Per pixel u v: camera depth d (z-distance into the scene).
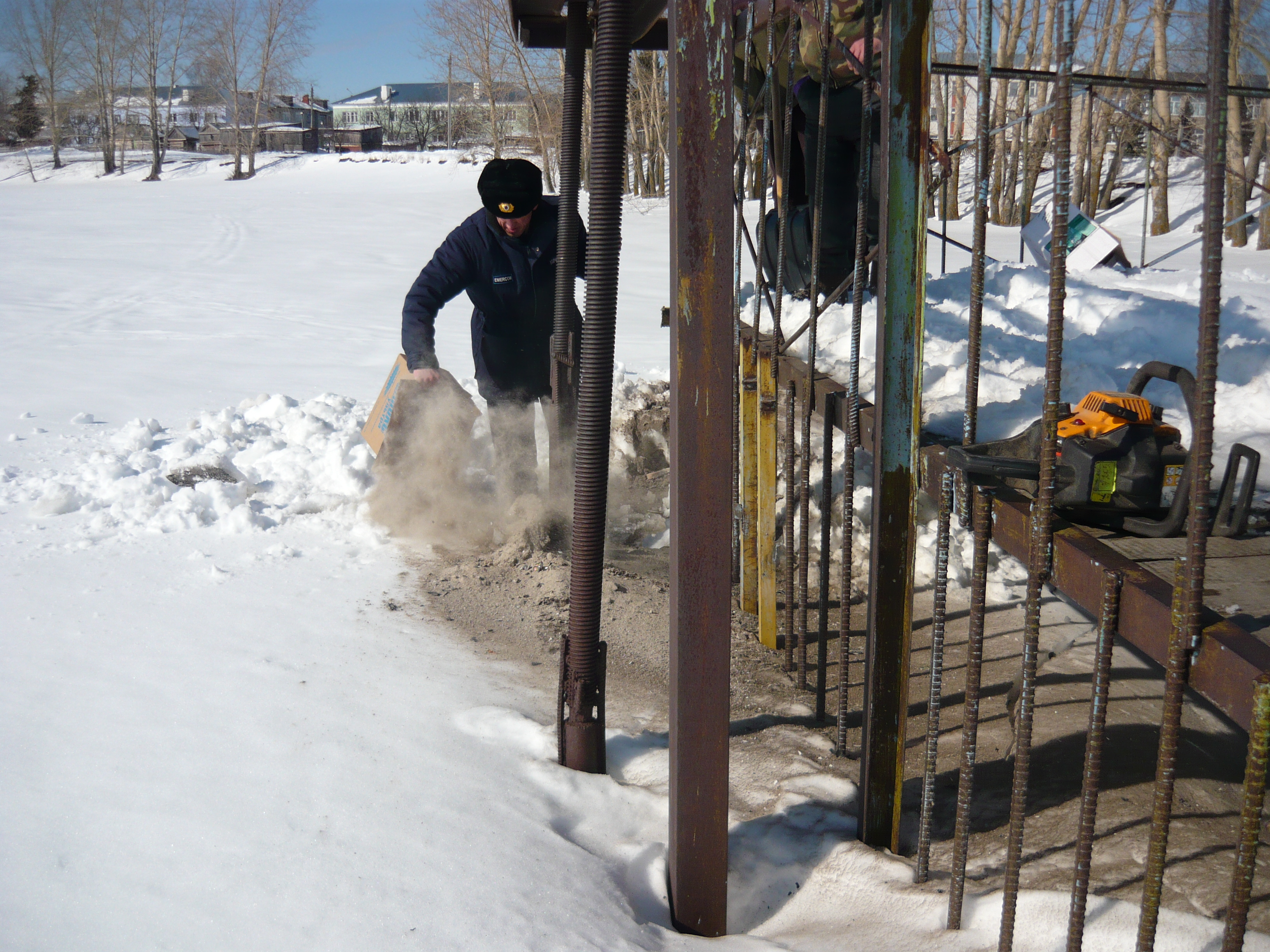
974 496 1.79
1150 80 5.76
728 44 1.72
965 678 3.04
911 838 2.27
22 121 83.00
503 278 3.90
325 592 3.43
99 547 3.74
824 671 2.81
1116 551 1.63
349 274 15.70
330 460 4.73
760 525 3.30
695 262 1.79
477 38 38.03
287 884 1.86
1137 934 1.66
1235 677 1.27
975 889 1.99
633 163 36.06
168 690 2.62
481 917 1.82
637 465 5.11
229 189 50.62
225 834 2.00
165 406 6.14
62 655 2.81
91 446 5.08
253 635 3.03
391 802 2.16
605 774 2.44
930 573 3.72
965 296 5.58
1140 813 2.21
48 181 68.50
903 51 1.89
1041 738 2.62
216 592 3.37
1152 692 2.85
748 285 5.27
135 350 8.30
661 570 3.92
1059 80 1.37
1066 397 3.66
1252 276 9.12
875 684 2.11
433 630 3.18
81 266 16.03
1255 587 1.62
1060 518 1.89
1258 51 16.86
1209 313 1.22
